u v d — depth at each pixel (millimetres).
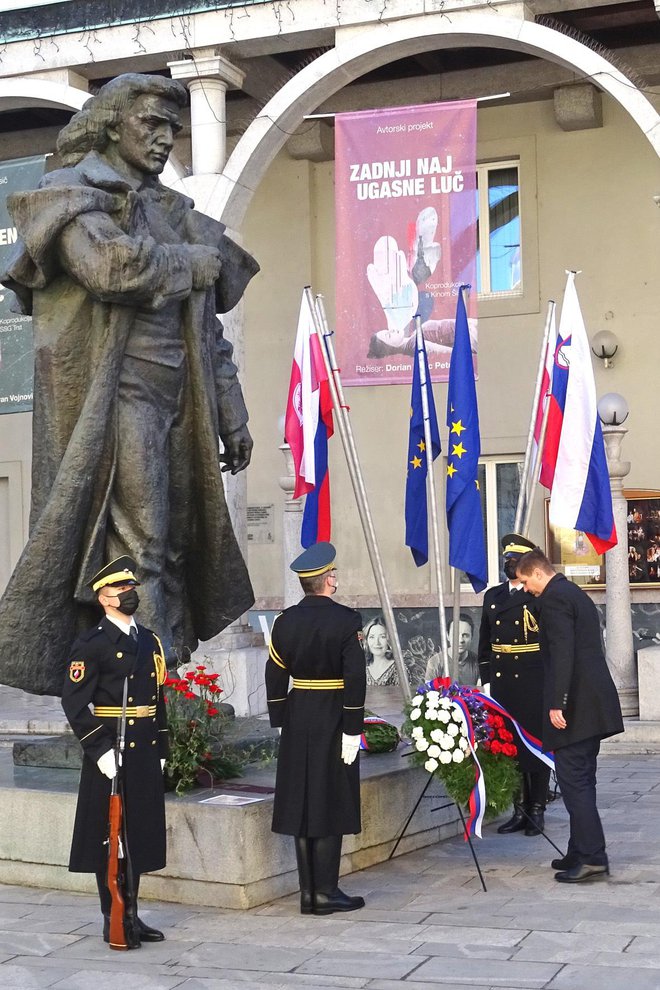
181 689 7117
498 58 17484
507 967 5434
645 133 13156
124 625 6117
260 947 5828
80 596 7277
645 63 16781
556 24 15641
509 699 8398
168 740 6230
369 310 13859
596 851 6996
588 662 7098
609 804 9203
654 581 16719
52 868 6945
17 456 19469
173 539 7773
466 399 9180
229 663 14125
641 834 8125
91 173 7398
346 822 6367
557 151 17766
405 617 17906
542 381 10062
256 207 19125
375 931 6043
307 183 18859
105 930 5957
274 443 18781
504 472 18062
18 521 19484
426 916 6297
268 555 18688
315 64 14055
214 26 14359
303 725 6441
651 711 12430
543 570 7270
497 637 8508
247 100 18062
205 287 7602
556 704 7012
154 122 7574
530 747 7902
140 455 7383
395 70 17875
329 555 6660
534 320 17844
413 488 9414
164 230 7727
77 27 14773
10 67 15016
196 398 7695
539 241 17828
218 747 7191
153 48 14531
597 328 17531
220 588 7887
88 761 6055
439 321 13703
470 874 7195
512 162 18156
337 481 18609
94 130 7566
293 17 14117
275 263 19016
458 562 9008
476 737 7230
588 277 17609
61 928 6215
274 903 6605
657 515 16766
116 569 6129
